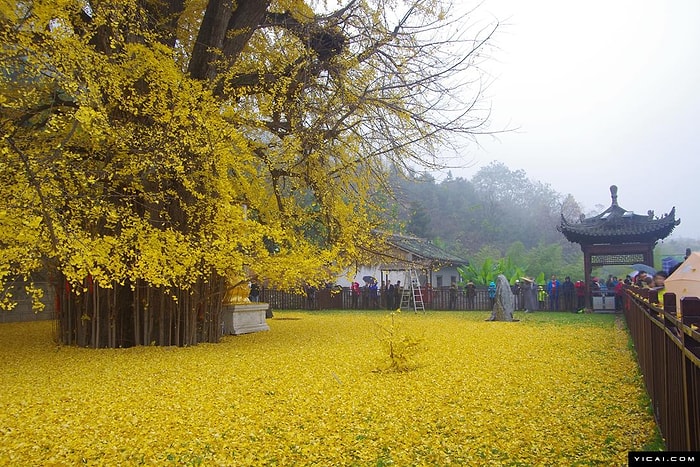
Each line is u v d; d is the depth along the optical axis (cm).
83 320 1167
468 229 6266
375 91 1154
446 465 450
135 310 1176
